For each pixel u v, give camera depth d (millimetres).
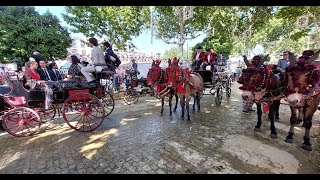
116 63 6449
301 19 13594
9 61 14008
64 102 5070
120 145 4504
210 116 6887
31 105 5012
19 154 4078
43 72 5988
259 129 5297
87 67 5648
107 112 7625
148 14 15625
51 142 4691
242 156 3898
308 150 4145
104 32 13641
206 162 3693
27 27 14484
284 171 3369
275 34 27062
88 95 5293
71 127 5297
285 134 5094
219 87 8500
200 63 8516
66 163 3711
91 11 12516
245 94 4809
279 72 5387
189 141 4684
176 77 6035
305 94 3752
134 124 6078
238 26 19078
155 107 8633
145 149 4277
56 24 16953
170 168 3512
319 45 19312
